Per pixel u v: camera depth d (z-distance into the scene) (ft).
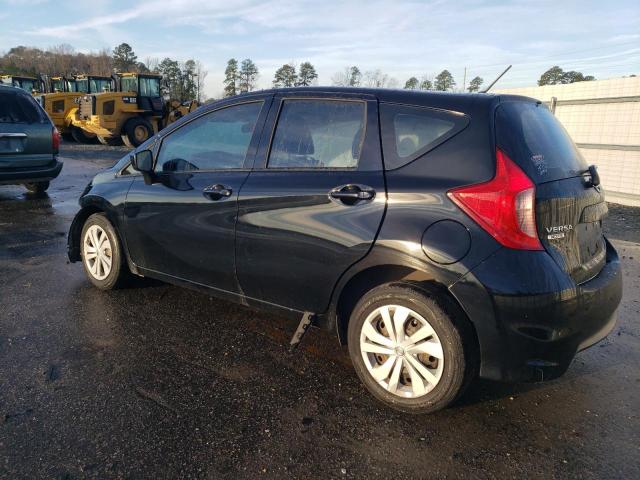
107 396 9.14
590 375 10.33
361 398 9.30
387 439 8.16
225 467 7.44
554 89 34.68
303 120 10.35
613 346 11.65
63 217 24.34
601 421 8.75
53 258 17.44
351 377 10.03
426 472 7.44
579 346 8.52
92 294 14.03
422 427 8.48
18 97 26.53
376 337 8.98
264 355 10.83
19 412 8.58
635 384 10.00
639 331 12.46
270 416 8.69
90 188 14.32
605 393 9.66
